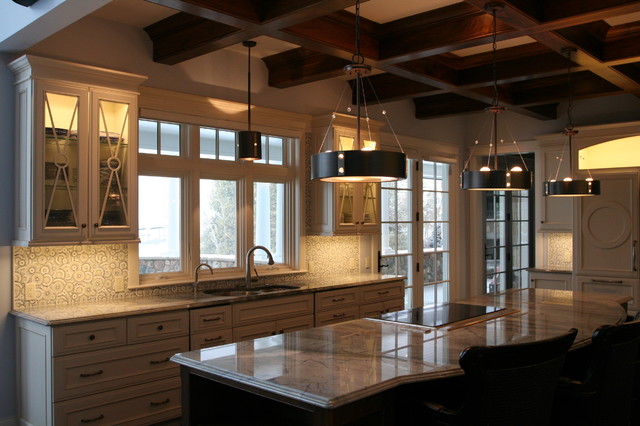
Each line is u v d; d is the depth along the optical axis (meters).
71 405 3.27
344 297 4.95
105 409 3.41
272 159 5.23
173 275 4.44
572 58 4.23
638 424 3.21
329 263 5.66
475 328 3.02
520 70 4.76
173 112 4.34
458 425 2.12
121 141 3.78
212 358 2.40
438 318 3.23
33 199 3.40
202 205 4.68
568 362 3.38
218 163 4.72
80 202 3.57
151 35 4.21
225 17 3.24
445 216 7.12
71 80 3.55
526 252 8.05
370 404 2.05
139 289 4.18
